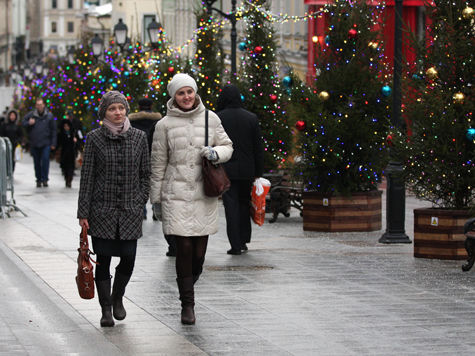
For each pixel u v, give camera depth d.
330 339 16.59
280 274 23.84
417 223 26.84
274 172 42.00
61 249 28.84
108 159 17.25
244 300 20.33
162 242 30.64
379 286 22.06
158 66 53.12
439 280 22.94
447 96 26.45
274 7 87.88
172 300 20.38
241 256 27.25
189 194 18.08
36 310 19.52
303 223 34.38
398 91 31.00
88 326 17.83
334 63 34.28
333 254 27.72
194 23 110.31
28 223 36.69
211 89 50.91
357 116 33.41
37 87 123.62
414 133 26.97
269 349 15.84
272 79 42.38
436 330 17.31
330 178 33.94
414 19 66.06
